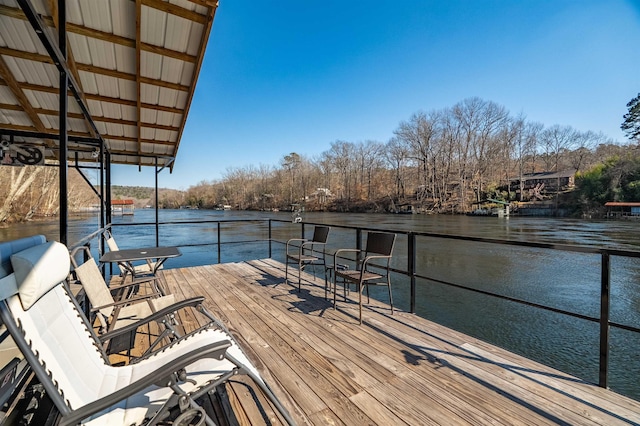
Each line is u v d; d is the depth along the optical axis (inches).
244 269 187.3
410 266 111.8
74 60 115.6
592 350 193.0
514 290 312.8
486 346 85.5
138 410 41.0
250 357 79.1
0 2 85.7
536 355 187.9
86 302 91.3
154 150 211.9
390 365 75.2
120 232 820.6
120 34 107.7
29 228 603.2
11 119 151.5
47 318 41.3
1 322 33.2
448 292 301.6
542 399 61.6
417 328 98.2
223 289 144.3
